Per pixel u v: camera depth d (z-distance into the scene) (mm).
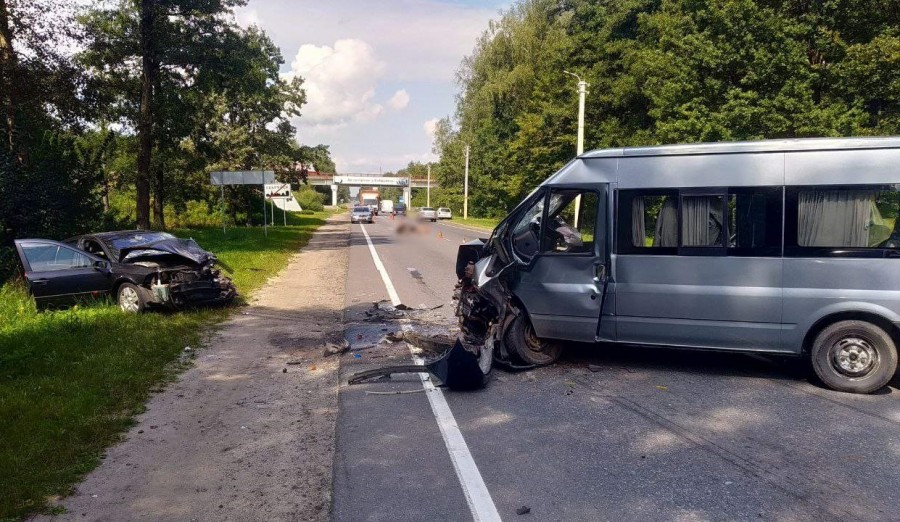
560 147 37125
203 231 36344
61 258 10469
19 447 4703
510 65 52125
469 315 7258
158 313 10125
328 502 4043
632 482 4309
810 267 6359
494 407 5934
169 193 42656
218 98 42750
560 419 5590
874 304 6141
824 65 21844
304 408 5918
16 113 16547
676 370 7207
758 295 6527
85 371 6625
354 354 7930
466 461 4676
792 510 3900
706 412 5754
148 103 26344
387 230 42250
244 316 10500
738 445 4957
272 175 30438
